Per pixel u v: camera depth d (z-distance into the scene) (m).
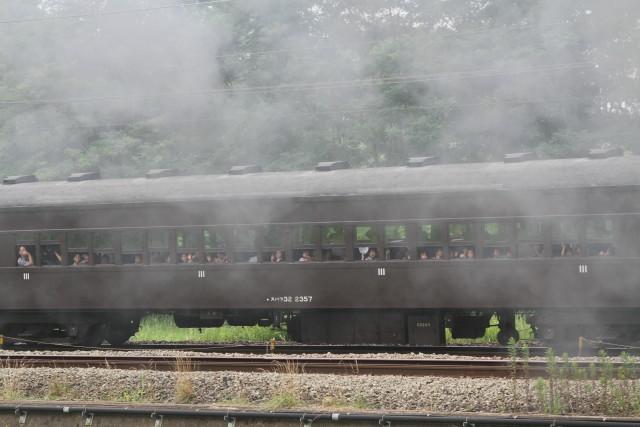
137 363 23.75
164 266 29.16
